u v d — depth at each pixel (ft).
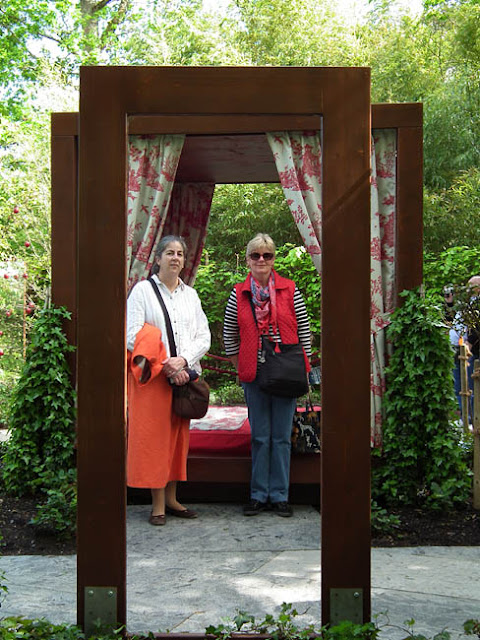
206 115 8.55
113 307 8.59
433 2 52.39
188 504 16.74
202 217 21.56
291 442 16.26
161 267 14.84
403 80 50.98
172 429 14.74
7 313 29.17
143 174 15.33
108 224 8.57
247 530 14.43
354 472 8.57
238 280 35.50
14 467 16.39
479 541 13.44
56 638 8.04
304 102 8.52
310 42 53.21
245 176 20.51
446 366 15.97
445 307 18.17
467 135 41.98
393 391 16.21
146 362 13.98
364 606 8.56
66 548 13.25
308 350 15.74
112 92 8.49
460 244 39.09
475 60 44.16
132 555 12.81
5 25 57.31
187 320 14.79
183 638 8.39
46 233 37.47
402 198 16.61
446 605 10.22
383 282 16.93
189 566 12.18
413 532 13.94
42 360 16.58
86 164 8.54
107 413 8.57
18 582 11.34
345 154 8.55
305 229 14.02
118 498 8.55
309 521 15.15
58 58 55.01
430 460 15.80
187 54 53.88
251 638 8.34
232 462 16.51
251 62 53.67
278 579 11.50
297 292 15.65
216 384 35.76
